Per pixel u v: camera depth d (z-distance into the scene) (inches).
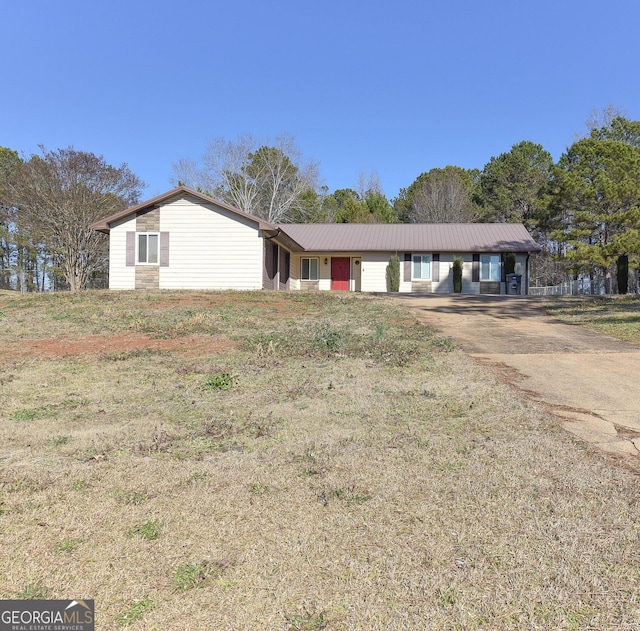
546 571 110.4
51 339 436.1
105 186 1252.5
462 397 250.7
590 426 206.4
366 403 244.2
